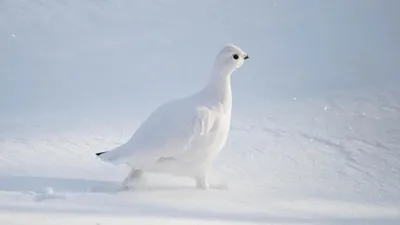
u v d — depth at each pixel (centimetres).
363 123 984
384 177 771
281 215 572
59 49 1312
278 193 670
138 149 645
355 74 1209
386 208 638
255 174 758
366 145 895
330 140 912
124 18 1476
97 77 1176
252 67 1250
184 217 535
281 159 827
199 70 1227
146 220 511
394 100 1082
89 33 1397
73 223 489
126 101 1058
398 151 873
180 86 1143
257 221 541
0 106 1005
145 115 989
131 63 1252
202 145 651
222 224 515
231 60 668
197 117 648
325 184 733
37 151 800
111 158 654
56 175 695
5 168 717
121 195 616
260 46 1348
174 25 1447
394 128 963
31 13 1469
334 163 820
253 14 1508
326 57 1298
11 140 841
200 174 664
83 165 747
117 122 948
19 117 953
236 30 1423
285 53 1319
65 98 1060
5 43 1320
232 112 1025
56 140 852
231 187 688
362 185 735
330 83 1171
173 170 659
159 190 649
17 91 1083
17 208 537
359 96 1101
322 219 569
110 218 512
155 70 1222
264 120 991
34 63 1227
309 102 1077
